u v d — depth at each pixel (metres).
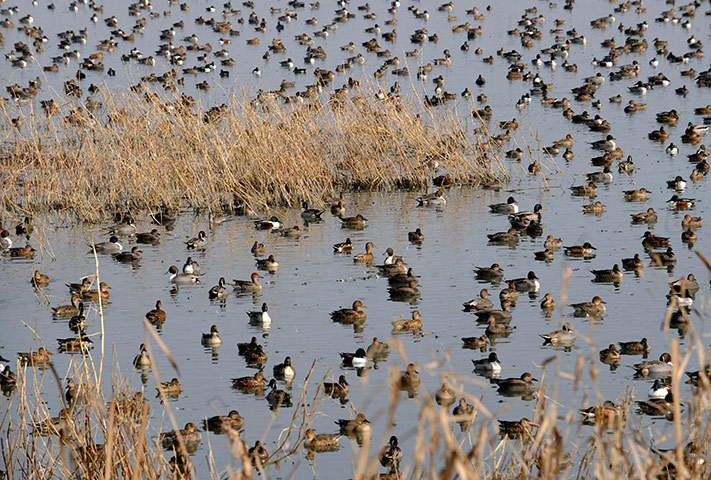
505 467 14.01
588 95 104.12
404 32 155.25
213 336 41.72
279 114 70.00
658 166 75.88
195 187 67.19
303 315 45.38
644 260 52.69
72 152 67.62
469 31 146.12
